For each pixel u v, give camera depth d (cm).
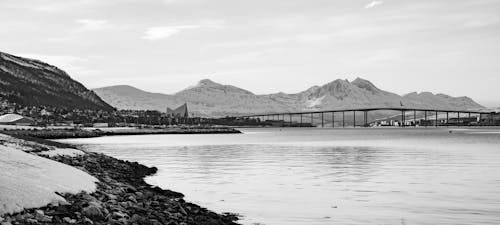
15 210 1744
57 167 2898
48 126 19775
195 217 2331
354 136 18975
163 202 2661
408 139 14962
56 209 1878
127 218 2005
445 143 11825
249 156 7294
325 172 4828
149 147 10194
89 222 1800
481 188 3594
